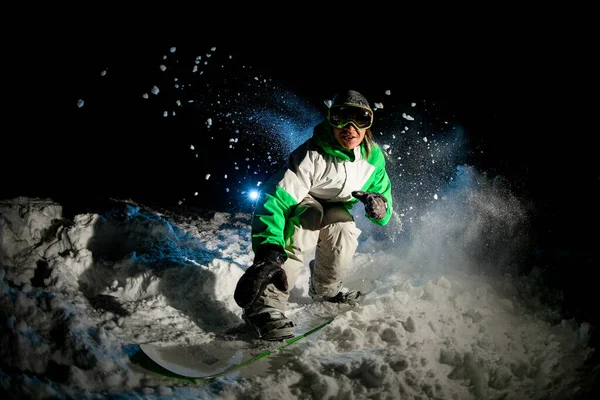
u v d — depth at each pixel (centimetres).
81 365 230
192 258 356
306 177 293
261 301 288
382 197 301
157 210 516
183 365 255
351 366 258
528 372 277
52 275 301
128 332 274
